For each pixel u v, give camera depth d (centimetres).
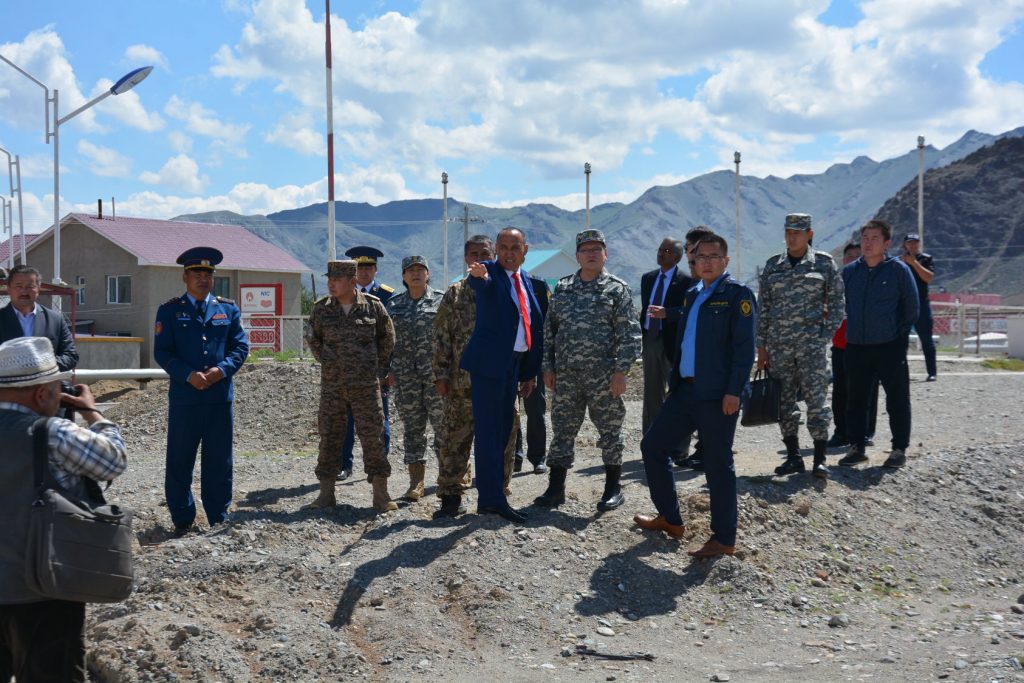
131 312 3459
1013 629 545
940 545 716
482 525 645
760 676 466
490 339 663
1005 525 771
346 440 946
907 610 598
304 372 1476
